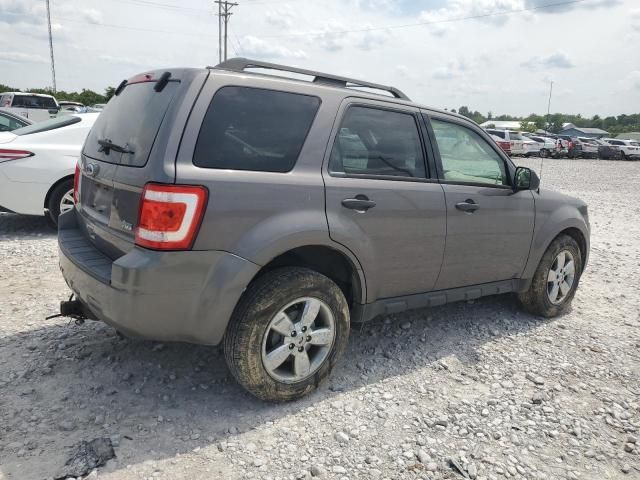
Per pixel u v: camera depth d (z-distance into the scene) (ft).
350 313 11.91
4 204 21.47
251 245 9.52
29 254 19.77
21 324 13.65
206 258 9.22
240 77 9.98
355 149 11.27
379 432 9.96
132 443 9.20
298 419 10.21
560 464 9.44
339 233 10.58
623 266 23.45
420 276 12.58
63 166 21.91
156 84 10.16
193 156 9.16
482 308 16.80
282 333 10.25
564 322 16.15
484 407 11.03
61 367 11.57
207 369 11.85
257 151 9.87
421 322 15.30
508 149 108.17
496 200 13.85
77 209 12.34
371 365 12.57
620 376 12.76
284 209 9.93
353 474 8.80
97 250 10.93
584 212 16.90
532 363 13.17
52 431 9.38
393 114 12.15
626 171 87.40
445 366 12.71
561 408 11.19
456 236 12.95
